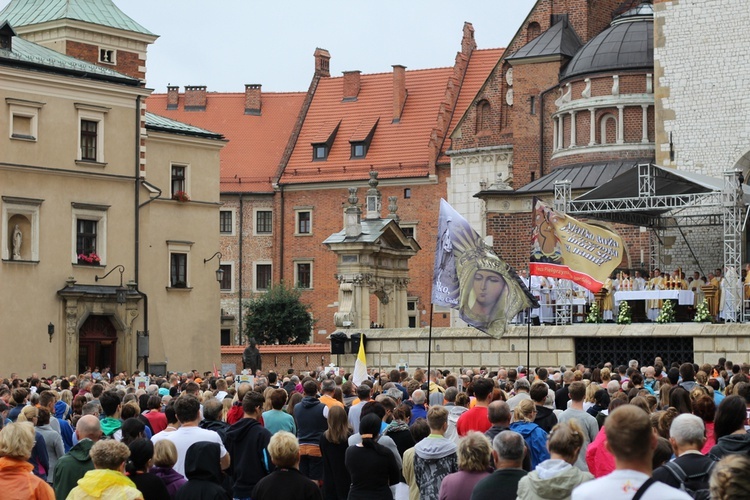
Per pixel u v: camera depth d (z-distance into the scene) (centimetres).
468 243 2934
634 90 6694
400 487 1855
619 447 1014
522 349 4997
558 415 2142
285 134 10681
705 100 5944
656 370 3341
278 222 10175
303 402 2223
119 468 1433
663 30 6044
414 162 9750
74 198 6309
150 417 2217
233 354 7850
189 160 6969
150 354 6631
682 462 1339
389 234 5719
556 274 4653
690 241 5834
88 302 6294
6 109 6050
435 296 2909
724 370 3148
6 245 6025
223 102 10906
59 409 2664
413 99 10275
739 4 5869
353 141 10094
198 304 6931
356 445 1744
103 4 7519
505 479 1362
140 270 6619
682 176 4916
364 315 5575
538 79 7662
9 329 6006
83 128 6381
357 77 10581
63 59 6469
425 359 5256
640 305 5341
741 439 1420
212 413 1989
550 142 7625
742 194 4841
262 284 10200
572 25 7894
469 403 2230
